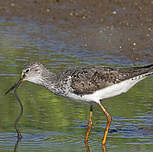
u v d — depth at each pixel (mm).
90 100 12000
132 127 12086
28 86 15562
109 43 20188
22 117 12672
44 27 23062
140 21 22672
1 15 24797
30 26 23328
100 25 22531
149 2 24578
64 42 20625
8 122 12336
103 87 11805
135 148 10711
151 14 23406
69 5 25391
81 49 19609
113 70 11922
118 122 12445
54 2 25922
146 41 20266
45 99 14242
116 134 11727
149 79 16109
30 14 24891
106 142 11211
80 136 11594
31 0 26453
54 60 18000
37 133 11672
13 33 22109
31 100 14102
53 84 12242
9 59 18094
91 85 11805
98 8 24484
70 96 12195
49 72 12422
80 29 22281
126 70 11875
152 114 12852
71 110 13352
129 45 19781
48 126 12141
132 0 24781
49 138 11391
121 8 24156
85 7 24844
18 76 16078
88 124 11781
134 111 13133
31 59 18125
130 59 18203
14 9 25516
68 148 10828
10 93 14727
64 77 12094
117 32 21438
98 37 21016
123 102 13930
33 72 12383
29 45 20250
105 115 13016
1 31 22359
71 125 12250
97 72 11891
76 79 11914
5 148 10742
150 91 14828
